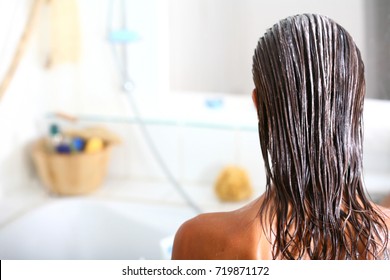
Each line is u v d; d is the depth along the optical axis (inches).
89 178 66.2
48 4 69.6
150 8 68.1
